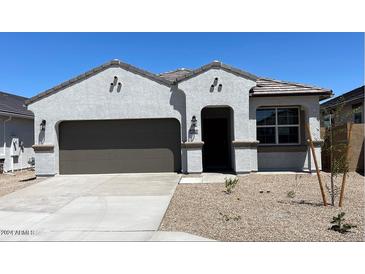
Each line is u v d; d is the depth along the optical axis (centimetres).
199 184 1259
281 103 1509
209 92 1482
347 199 973
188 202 952
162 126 1579
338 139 1584
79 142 1586
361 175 1458
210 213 825
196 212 837
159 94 1529
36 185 1315
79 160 1585
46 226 745
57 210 893
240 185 1232
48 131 1538
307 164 1597
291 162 1609
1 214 859
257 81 1571
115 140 1584
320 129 1596
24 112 2216
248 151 1474
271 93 1481
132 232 689
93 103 1535
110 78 1534
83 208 908
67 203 977
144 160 1580
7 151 2012
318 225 714
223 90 1480
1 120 1952
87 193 1123
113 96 1534
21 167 2186
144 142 1580
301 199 982
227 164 1761
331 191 967
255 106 1513
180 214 819
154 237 655
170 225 731
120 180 1375
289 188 1166
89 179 1426
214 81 1480
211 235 660
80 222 770
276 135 1631
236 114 1477
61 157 1585
